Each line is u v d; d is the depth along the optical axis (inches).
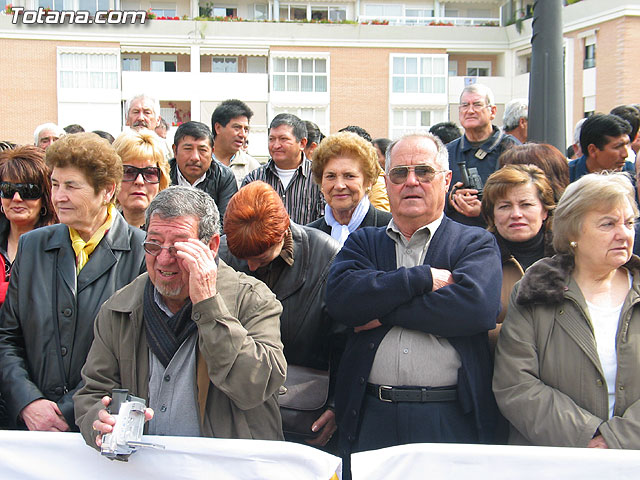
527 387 93.5
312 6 1440.7
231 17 1337.4
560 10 158.7
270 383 88.3
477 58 1413.6
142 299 91.7
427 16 1460.4
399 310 98.1
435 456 81.7
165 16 1381.6
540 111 160.9
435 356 98.7
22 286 103.3
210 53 1330.0
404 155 105.3
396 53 1359.5
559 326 94.7
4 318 104.1
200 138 198.4
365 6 1446.9
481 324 96.3
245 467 82.4
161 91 1307.8
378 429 99.8
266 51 1338.6
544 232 118.3
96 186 104.0
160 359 88.7
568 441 88.3
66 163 102.8
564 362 93.0
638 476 79.6
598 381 90.7
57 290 102.6
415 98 1368.1
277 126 203.5
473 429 99.0
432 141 107.2
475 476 81.2
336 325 115.2
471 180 151.8
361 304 99.5
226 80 1322.6
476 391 98.5
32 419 95.8
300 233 118.6
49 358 100.7
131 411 80.3
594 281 95.9
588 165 184.2
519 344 96.4
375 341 101.5
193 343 89.1
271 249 110.3
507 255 116.7
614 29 1099.9
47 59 1291.8
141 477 84.7
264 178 208.1
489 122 193.0
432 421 97.6
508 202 117.0
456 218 148.9
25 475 86.7
